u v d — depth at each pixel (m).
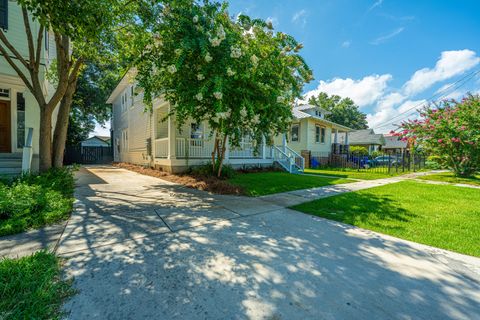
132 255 2.32
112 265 2.11
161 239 2.75
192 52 4.86
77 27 3.94
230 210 4.18
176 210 4.08
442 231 3.16
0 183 4.12
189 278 1.93
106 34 5.78
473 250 2.56
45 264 1.99
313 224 3.45
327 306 1.62
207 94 4.99
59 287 1.72
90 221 3.36
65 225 3.16
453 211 4.19
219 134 7.07
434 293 1.80
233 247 2.57
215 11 5.02
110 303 1.59
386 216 3.86
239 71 4.83
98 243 2.59
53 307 1.52
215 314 1.52
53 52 10.66
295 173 11.18
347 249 2.58
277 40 5.29
